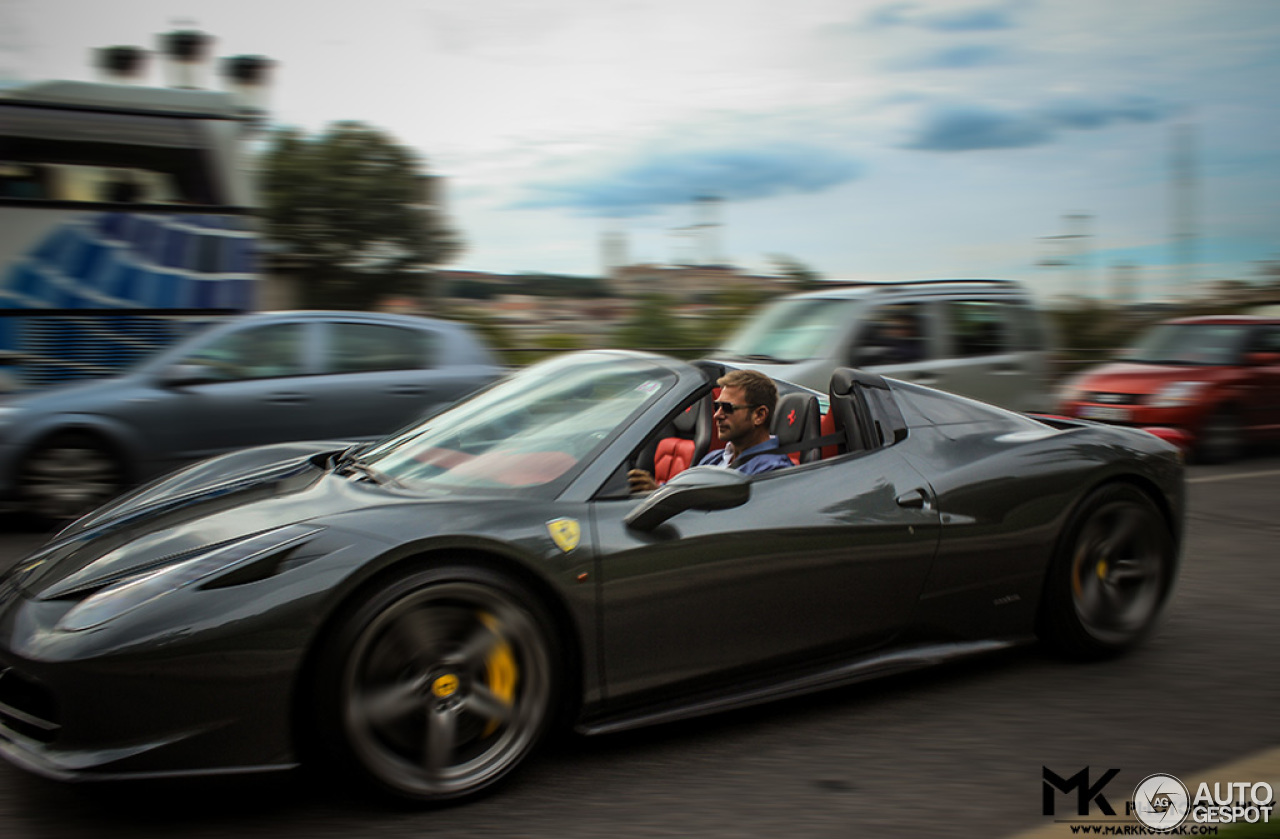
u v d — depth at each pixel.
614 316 13.48
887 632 3.36
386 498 2.96
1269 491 8.12
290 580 2.51
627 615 2.87
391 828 2.54
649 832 2.53
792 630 3.16
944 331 8.47
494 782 2.71
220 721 2.44
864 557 3.24
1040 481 3.61
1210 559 5.56
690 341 13.10
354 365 7.29
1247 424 9.94
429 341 7.59
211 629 2.43
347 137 15.22
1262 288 15.07
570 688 2.88
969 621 3.52
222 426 6.86
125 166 7.99
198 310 8.21
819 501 3.21
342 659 2.51
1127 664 3.77
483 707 2.71
